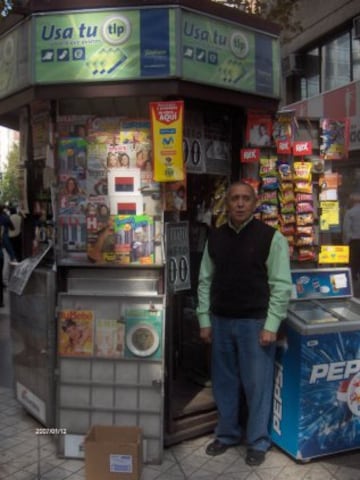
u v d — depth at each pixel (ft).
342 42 40.16
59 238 12.62
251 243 11.76
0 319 27.14
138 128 12.22
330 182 14.71
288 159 14.26
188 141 12.93
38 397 13.53
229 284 11.93
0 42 13.48
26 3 12.30
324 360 11.73
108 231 12.41
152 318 11.94
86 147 12.44
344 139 14.87
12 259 33.09
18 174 15.76
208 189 14.67
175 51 11.46
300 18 43.65
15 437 13.38
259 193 13.97
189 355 15.46
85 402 12.20
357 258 33.30
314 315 12.51
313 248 14.53
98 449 10.98
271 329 11.50
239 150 14.06
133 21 11.54
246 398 12.47
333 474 11.55
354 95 36.81
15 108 13.15
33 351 13.64
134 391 12.05
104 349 12.09
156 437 11.98
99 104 12.42
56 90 11.98
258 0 24.23
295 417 11.80
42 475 11.57
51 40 11.86
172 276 12.48
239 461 12.10
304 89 45.68
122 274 12.50
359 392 12.18
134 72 11.60
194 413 13.23
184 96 11.90
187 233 13.14
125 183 12.32
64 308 12.28
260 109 13.38
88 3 11.62
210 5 12.04
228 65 12.48
